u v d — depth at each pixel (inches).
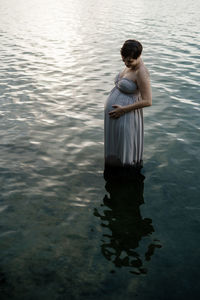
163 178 155.0
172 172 159.8
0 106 247.0
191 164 166.7
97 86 298.0
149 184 150.6
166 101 258.4
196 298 93.4
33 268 103.5
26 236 117.9
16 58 407.5
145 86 137.5
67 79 320.2
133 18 756.0
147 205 136.6
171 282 98.8
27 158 172.4
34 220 126.5
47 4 1083.9
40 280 99.0
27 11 896.9
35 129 207.2
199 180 153.3
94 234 119.6
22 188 146.9
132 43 130.4
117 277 100.4
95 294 94.4
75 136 198.4
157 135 198.5
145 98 140.0
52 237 117.6
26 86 298.0
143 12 861.2
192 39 510.3
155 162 168.6
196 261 107.1
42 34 572.4
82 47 468.8
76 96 271.1
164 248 112.9
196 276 101.0
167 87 294.4
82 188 147.6
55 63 382.3
